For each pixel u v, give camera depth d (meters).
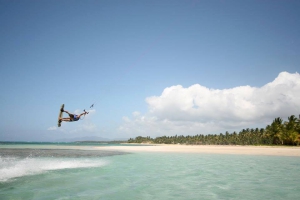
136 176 18.16
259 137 142.75
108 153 47.22
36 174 18.83
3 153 43.28
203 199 11.55
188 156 40.38
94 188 13.80
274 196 12.23
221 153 49.47
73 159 32.38
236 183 15.58
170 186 14.47
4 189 13.43
